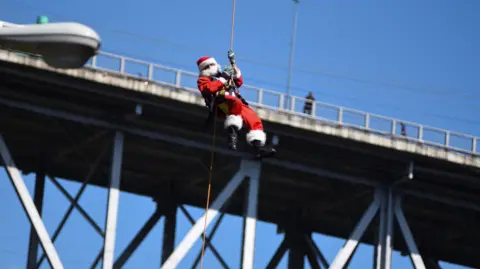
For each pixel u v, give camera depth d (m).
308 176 67.38
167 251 72.12
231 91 31.45
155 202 73.25
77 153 67.06
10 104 58.06
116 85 57.44
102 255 59.31
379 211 67.06
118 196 59.78
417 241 81.00
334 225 77.69
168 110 59.81
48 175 66.06
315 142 63.41
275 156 64.50
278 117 61.50
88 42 20.22
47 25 20.31
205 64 31.59
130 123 60.69
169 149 63.84
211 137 62.69
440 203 69.38
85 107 59.44
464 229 76.88
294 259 76.44
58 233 62.72
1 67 55.50
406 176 65.88
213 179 70.56
